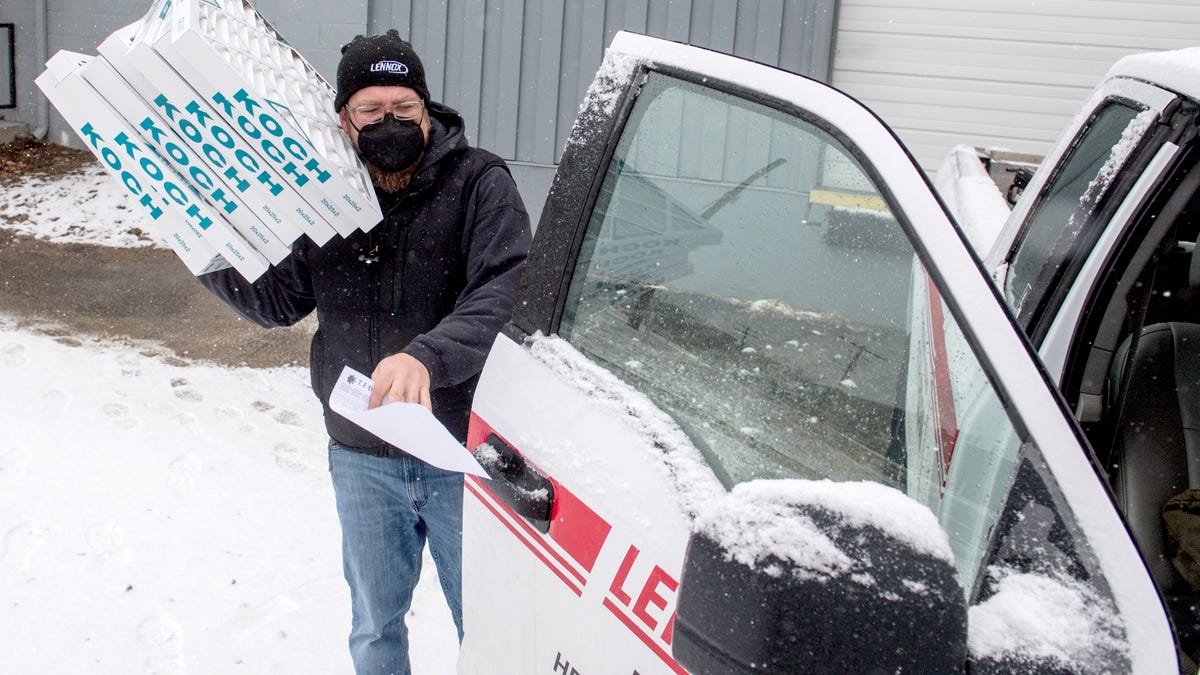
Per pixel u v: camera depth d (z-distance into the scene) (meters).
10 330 5.63
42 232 7.58
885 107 8.44
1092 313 2.19
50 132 9.46
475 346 2.17
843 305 1.59
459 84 7.93
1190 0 7.90
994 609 1.24
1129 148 2.28
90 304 6.25
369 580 2.63
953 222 1.42
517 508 1.83
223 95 2.12
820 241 1.59
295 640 3.19
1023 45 8.16
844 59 8.40
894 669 1.16
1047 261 2.38
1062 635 1.20
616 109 1.83
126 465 4.12
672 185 1.74
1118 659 1.19
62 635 3.10
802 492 1.24
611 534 1.68
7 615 3.14
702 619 1.25
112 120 2.13
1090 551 1.24
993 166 4.81
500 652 2.01
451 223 2.46
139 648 3.08
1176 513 2.12
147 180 2.18
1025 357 1.33
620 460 1.70
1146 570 1.23
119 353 5.45
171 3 2.50
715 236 1.71
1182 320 2.63
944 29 8.20
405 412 1.78
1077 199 2.49
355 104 2.35
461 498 2.55
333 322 2.57
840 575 1.17
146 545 3.59
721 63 1.70
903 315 1.55
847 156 1.54
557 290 1.91
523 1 7.74
